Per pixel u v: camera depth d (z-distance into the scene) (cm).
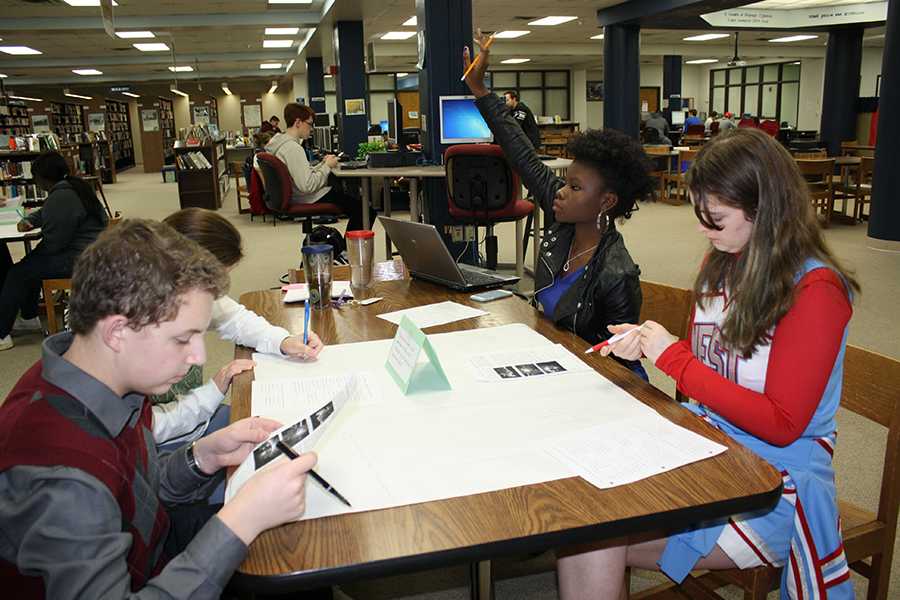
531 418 118
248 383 141
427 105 549
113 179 1684
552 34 1448
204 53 1595
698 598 142
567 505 91
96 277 82
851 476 244
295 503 84
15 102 1238
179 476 113
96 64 1581
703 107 2334
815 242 123
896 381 135
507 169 453
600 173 183
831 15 1126
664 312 195
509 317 183
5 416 84
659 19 1070
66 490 77
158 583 78
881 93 666
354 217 579
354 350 159
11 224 470
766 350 126
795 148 1032
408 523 88
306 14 1123
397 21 1154
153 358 86
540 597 191
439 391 130
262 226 896
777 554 124
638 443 108
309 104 1584
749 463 102
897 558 196
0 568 82
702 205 126
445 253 205
